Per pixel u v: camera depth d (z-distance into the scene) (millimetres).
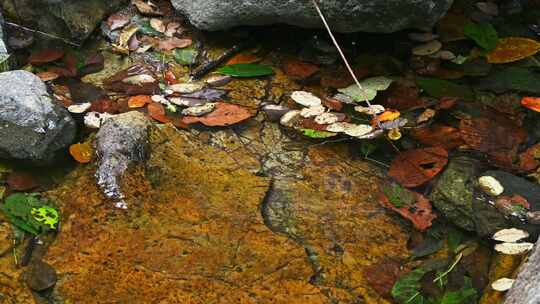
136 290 2268
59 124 2693
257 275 2320
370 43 3223
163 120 2842
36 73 3047
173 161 2646
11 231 2434
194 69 3127
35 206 2508
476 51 3232
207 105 2910
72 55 3156
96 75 3072
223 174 2641
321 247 2443
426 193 2639
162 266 2330
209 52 3189
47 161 2662
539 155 2781
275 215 2539
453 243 2482
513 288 2189
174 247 2383
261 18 3029
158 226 2441
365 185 2666
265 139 2820
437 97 3008
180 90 2982
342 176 2697
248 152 2758
